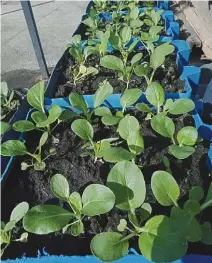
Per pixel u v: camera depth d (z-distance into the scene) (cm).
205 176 93
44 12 329
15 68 221
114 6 219
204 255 71
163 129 93
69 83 143
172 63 152
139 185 74
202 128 107
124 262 72
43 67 181
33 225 71
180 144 92
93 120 115
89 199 74
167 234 66
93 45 165
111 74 148
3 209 90
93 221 83
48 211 75
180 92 131
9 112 133
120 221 77
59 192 80
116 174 75
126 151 84
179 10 232
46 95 132
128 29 153
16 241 81
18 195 93
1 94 135
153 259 63
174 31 182
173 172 94
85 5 343
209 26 191
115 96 120
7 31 289
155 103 106
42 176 97
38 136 113
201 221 82
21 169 100
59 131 114
